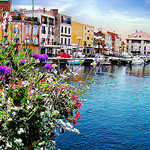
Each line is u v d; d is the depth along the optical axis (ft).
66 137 30.60
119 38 397.80
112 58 217.97
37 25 168.14
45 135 11.84
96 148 28.43
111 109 46.06
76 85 74.59
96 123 36.99
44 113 11.69
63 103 14.76
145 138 31.78
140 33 427.33
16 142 10.45
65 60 164.25
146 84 86.58
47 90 14.15
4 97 11.38
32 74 14.48
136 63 219.41
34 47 158.40
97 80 94.58
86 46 262.67
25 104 11.62
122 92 66.90
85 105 48.37
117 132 33.60
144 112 44.70
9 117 10.90
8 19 17.54
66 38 223.51
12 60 14.60
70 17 226.58
